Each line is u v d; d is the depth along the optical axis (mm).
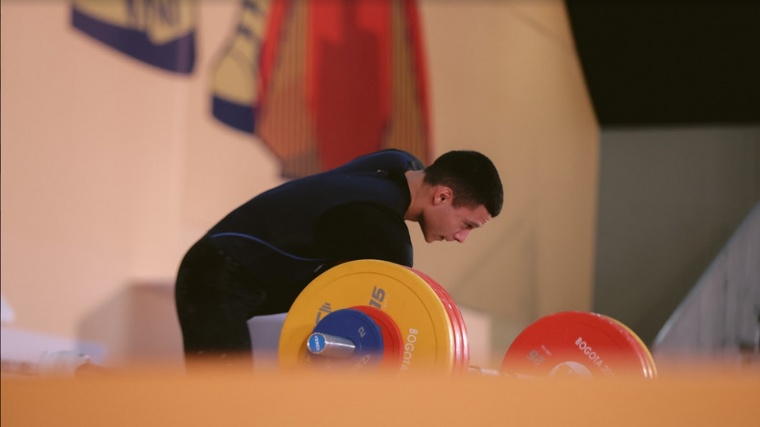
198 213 9992
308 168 11977
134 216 8969
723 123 21000
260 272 4555
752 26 18844
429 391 1369
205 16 10242
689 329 16266
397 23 14328
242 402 1359
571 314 4387
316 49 12289
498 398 1353
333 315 3553
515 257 17609
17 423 1381
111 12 8758
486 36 17125
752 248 16453
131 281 8828
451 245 15008
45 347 7715
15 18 7691
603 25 20141
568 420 1320
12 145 7609
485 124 16875
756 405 1295
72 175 8242
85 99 8422
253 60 11016
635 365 4117
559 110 20062
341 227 4250
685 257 21484
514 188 17781
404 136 14312
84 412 1376
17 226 7625
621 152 22219
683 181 21688
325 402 1359
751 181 21172
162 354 9016
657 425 1287
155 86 9328
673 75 20391
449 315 3475
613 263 21938
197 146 10023
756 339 16156
